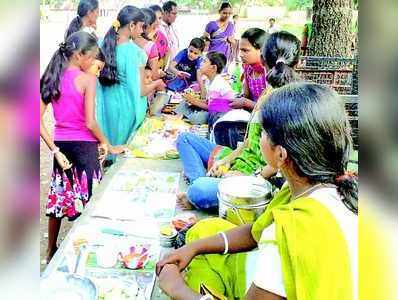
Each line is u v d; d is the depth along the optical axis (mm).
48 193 2652
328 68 3207
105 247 1646
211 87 3271
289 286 1129
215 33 3799
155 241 1720
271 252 1176
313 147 1210
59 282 1433
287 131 1221
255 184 1787
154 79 3512
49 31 3088
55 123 2674
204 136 2895
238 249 1511
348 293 1111
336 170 1227
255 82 2736
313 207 1184
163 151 2693
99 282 1469
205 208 1976
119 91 3123
